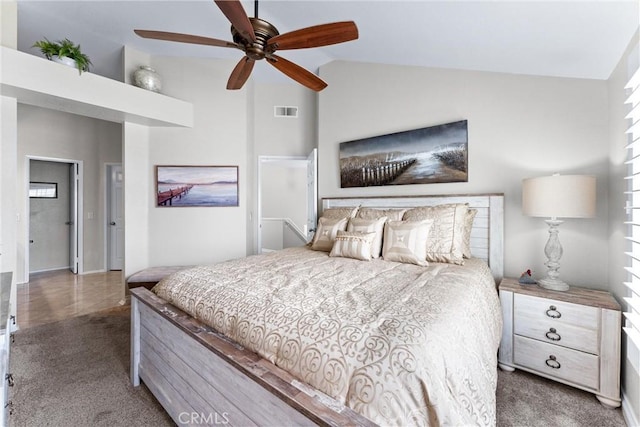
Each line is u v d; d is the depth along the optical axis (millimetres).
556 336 1833
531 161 2373
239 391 1064
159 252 3709
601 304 1679
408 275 1751
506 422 1548
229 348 1103
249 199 4062
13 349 2357
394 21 2248
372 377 796
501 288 2051
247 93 3969
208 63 3775
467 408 860
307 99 4238
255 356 1042
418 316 1045
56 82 2672
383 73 3230
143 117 3326
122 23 2932
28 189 4504
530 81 2377
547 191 1865
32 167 4977
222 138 3824
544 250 2256
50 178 5156
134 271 3557
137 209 3584
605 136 2055
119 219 5367
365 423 711
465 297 1351
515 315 1993
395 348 849
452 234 2236
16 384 1886
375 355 842
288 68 1974
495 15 1749
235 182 3850
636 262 1563
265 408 949
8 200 2676
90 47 3385
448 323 1041
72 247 5227
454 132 2727
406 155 3025
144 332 1782
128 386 1878
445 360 882
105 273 5086
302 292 1364
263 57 1817
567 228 2191
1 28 2518
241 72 2057
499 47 2115
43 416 1606
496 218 2447
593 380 1708
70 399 1749
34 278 4715
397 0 1960
